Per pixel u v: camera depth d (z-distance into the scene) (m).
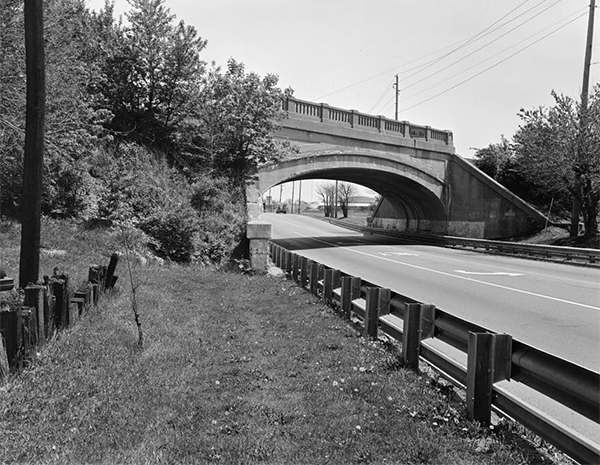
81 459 2.81
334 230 43.50
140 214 13.87
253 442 3.13
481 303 9.90
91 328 5.36
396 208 42.00
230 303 8.57
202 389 4.12
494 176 31.92
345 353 5.39
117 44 16.72
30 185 5.56
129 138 17.06
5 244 9.64
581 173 21.67
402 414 3.68
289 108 23.09
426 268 16.58
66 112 11.78
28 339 4.13
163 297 8.05
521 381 3.38
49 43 11.19
